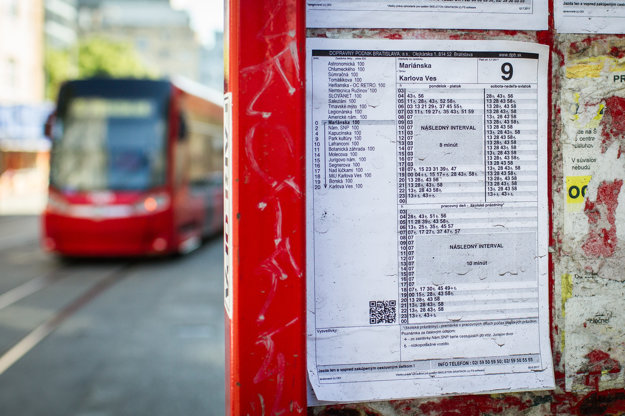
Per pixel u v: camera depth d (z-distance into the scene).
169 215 11.38
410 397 1.75
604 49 1.78
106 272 10.73
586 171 1.79
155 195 11.27
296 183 1.62
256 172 1.61
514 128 1.76
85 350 5.97
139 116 11.43
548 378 1.79
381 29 1.71
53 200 11.12
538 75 1.77
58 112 11.43
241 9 1.59
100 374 5.24
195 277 10.20
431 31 1.73
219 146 15.40
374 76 1.71
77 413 4.35
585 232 1.80
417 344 1.75
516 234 1.77
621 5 1.78
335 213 1.72
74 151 11.30
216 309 7.79
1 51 35.75
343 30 1.70
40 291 9.02
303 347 1.65
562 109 1.78
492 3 1.74
